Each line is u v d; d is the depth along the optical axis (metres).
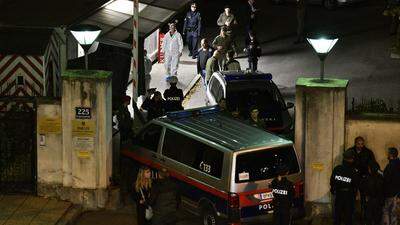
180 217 38.38
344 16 84.88
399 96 58.09
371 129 38.03
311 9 88.50
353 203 35.91
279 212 34.50
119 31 56.06
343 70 65.56
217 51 56.09
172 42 63.12
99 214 39.41
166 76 64.06
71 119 39.25
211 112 41.19
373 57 69.12
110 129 40.12
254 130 37.94
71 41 56.97
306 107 38.22
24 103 39.56
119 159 43.88
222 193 35.00
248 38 68.56
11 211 38.22
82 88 38.91
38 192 40.19
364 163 36.84
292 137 43.75
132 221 38.53
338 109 37.94
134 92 51.69
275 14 86.81
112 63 55.75
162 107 47.06
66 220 37.66
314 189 38.81
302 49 72.69
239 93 48.47
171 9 60.19
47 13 54.03
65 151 39.62
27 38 48.16
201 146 36.66
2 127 39.78
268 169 35.38
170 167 38.22
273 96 48.88
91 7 56.84
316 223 38.00
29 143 39.97
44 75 46.81
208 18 84.75
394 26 73.06
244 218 34.88
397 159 35.03
